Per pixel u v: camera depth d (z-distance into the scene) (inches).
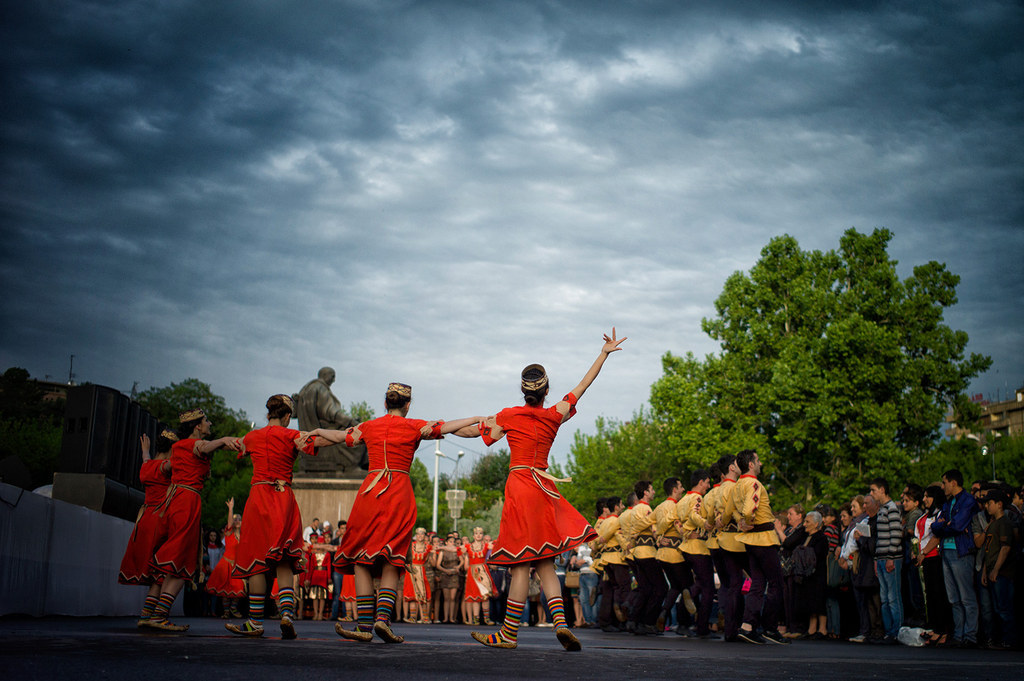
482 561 731.4
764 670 197.8
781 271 1672.0
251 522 284.7
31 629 281.9
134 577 322.7
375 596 272.5
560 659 209.9
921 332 1579.7
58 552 418.6
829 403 1451.8
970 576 399.5
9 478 542.0
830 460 1553.9
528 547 250.7
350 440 280.4
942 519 413.4
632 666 196.5
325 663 178.2
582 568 702.5
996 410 3508.9
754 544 375.6
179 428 327.3
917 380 1503.4
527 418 260.4
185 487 318.3
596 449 1999.3
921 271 1614.2
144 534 323.9
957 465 1818.4
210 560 693.9
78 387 539.8
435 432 271.4
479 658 204.8
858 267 1638.8
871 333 1465.3
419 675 160.4
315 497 878.4
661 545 474.0
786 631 534.3
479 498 3169.3
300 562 289.7
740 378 1587.1
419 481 3120.1
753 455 380.5
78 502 529.0
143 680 139.2
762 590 377.4
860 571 469.1
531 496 254.5
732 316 1670.8
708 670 192.7
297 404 893.8
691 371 1646.2
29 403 2204.7
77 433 535.8
